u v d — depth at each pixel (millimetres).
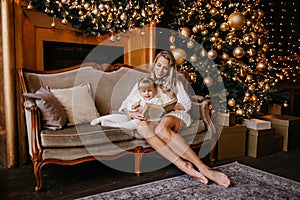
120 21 2879
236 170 2332
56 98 2293
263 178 2146
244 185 2000
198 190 1897
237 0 3289
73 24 2723
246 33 3113
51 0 2469
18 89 2432
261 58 3209
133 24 2971
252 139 2828
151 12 3006
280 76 3297
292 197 1803
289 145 3100
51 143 1904
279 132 3135
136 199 1754
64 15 2561
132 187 1937
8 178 2160
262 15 3123
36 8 2521
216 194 1836
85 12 2639
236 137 2771
